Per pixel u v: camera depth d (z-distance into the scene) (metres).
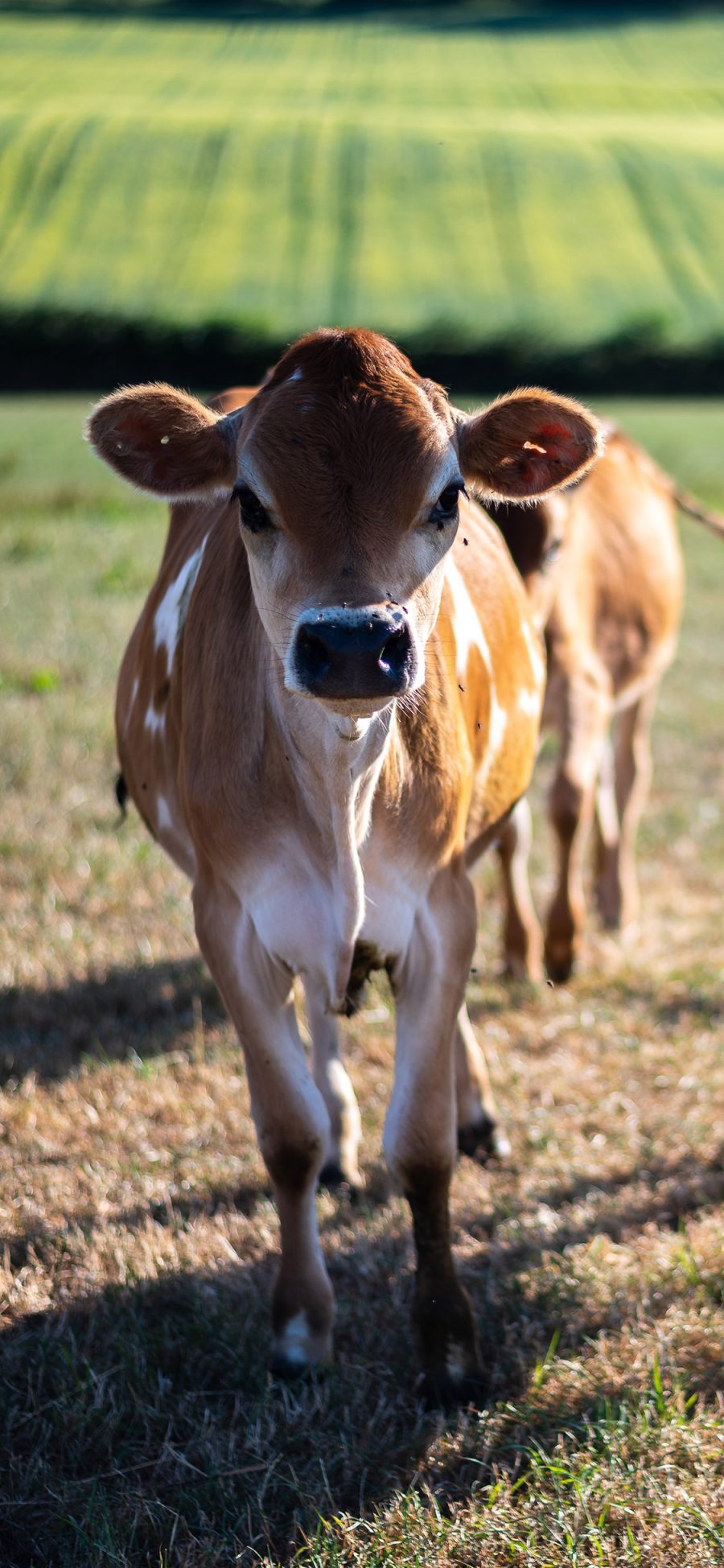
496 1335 4.64
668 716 11.36
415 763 4.22
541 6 117.44
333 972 4.26
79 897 7.80
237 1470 3.98
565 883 7.12
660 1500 3.80
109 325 43.75
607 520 8.03
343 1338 4.68
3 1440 4.11
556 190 68.00
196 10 113.12
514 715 5.32
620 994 7.05
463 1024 5.77
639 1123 5.89
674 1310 4.59
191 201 64.19
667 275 59.31
